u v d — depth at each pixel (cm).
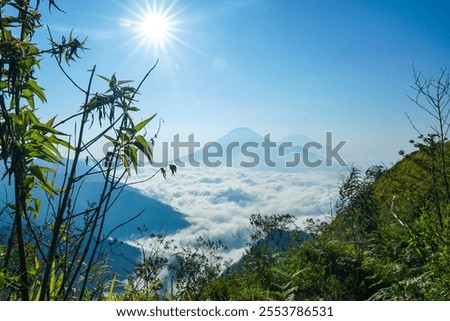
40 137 227
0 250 250
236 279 662
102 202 234
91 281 279
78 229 244
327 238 723
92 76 240
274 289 587
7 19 236
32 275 249
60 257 243
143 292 352
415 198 567
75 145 234
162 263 424
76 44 238
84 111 236
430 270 398
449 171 530
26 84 242
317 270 572
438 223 459
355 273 559
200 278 602
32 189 243
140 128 243
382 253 555
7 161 220
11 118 227
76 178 231
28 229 238
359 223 659
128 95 244
